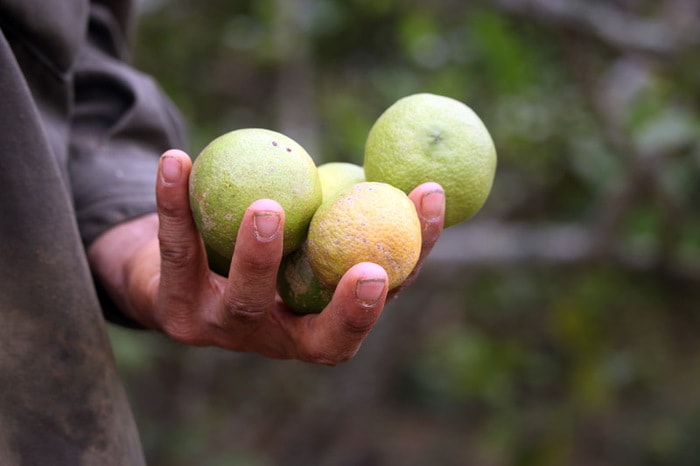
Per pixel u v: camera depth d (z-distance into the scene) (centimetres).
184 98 397
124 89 176
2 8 138
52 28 146
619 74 402
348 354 125
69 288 133
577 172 375
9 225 129
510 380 435
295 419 498
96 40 186
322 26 391
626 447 497
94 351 136
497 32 349
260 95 440
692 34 311
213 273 141
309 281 129
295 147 125
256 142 122
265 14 366
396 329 479
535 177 411
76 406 133
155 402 488
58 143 151
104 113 175
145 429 462
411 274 130
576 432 411
